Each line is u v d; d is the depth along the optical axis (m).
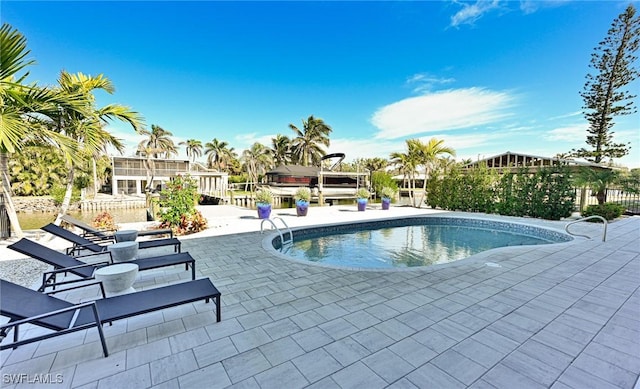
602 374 2.03
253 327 2.66
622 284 3.87
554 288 3.71
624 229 8.18
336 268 4.50
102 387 1.86
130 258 4.14
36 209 19.38
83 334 2.51
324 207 15.41
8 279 4.05
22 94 5.22
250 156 33.97
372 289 3.64
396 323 2.76
